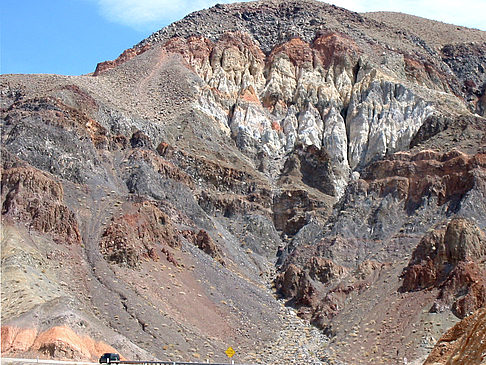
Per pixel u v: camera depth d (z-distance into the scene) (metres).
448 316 94.50
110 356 74.56
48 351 75.31
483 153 124.25
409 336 93.38
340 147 151.25
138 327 90.38
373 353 93.19
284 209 135.62
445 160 127.62
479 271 98.62
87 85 151.38
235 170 139.25
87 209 110.25
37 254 95.50
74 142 122.06
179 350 88.94
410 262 107.62
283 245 129.12
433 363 68.38
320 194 139.25
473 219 114.06
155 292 98.00
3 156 109.00
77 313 83.44
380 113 155.25
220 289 105.88
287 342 98.38
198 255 111.75
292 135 155.50
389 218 123.12
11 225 98.62
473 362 56.41
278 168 147.62
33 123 121.06
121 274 98.31
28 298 82.94
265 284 116.75
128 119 140.25
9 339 76.50
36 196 104.12
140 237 107.44
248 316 102.56
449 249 103.81
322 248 119.12
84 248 101.94
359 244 120.00
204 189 134.75
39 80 148.38
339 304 106.25
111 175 123.56
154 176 126.69
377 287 106.88
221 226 128.88
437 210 119.94
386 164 132.00
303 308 108.00
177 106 152.88
